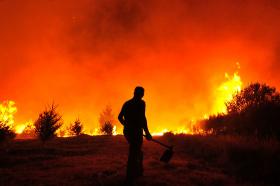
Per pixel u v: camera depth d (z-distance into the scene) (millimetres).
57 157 7957
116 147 9828
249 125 10031
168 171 5984
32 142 11953
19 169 6324
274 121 9375
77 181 5203
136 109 5348
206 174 5766
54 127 11602
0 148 9609
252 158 6305
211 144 8531
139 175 5434
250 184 5086
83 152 8836
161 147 9672
